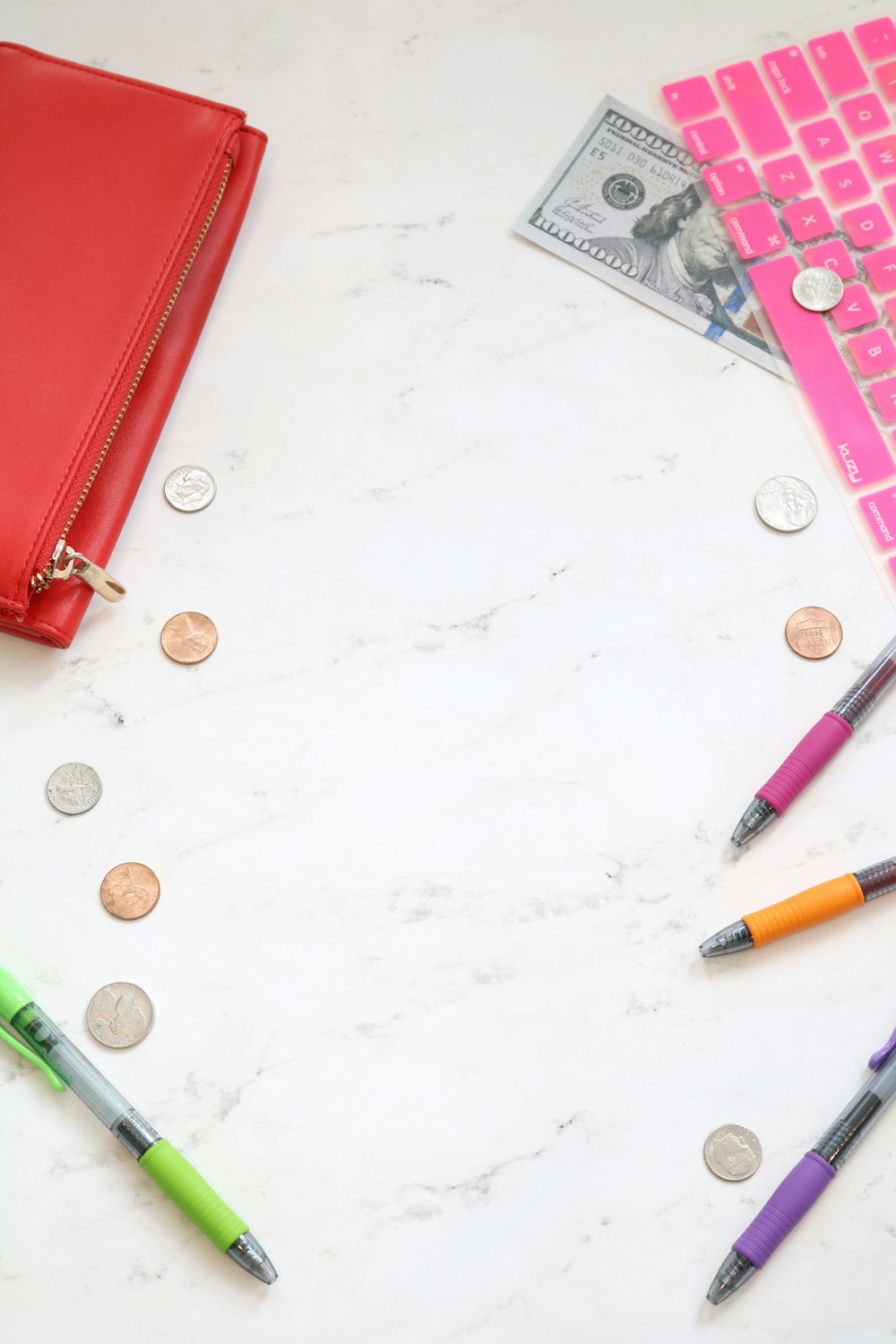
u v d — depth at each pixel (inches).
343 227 37.6
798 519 35.3
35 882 32.6
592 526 35.4
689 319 36.9
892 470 35.7
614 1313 30.4
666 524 35.4
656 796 33.5
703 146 37.9
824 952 32.5
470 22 38.9
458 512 35.4
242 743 33.6
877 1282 30.5
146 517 35.2
